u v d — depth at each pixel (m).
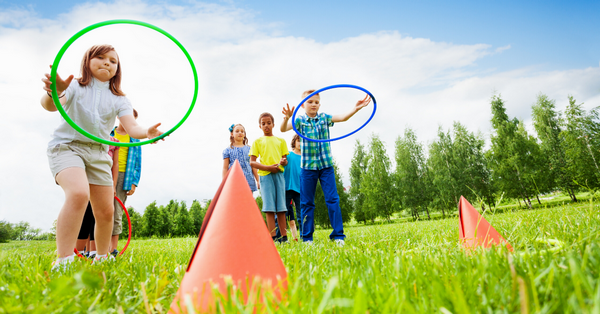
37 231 10.59
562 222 2.49
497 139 29.39
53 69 1.98
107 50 2.41
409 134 37.84
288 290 0.92
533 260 1.19
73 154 2.17
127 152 4.28
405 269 1.20
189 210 43.28
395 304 0.75
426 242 2.31
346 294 0.92
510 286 0.89
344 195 32.88
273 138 4.65
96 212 2.43
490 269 1.05
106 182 2.43
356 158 39.16
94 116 2.33
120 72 2.57
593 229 1.80
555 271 0.92
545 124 30.22
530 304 0.74
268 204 4.28
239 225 1.17
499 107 29.89
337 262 1.61
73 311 0.91
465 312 0.63
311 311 0.74
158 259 2.12
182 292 1.06
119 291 1.16
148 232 37.72
